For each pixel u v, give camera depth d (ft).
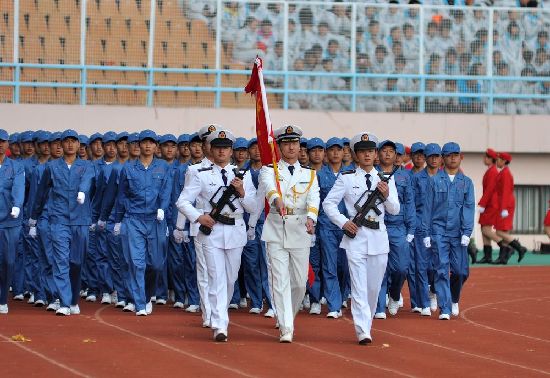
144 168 106.01
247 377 71.15
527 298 127.54
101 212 111.96
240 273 114.62
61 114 164.25
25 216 118.32
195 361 76.89
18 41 165.17
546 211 185.68
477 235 184.65
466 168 180.55
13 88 165.17
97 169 120.67
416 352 84.17
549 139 177.58
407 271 111.45
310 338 90.33
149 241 106.01
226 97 169.07
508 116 176.45
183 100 168.25
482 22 176.24
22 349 80.94
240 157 113.19
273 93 170.19
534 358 82.58
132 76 167.22
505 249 170.71
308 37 171.01
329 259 106.52
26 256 118.83
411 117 173.37
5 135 102.12
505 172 169.89
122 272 109.50
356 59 172.76
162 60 167.84
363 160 89.35
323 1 175.22
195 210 87.76
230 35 169.07
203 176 88.58
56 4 165.78
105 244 118.73
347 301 120.57
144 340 86.69
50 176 103.50
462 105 176.45
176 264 112.47
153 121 166.30
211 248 87.10
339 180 89.04
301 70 170.91
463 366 78.02
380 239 87.71
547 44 178.81
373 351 83.92
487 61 176.86
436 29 175.11
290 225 87.35
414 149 115.24
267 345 85.51
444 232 107.86
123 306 111.96
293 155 88.07
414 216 108.27
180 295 113.39
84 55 166.40
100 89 166.50
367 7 172.55
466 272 108.88
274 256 87.45
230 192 87.56
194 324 98.22
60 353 79.36
